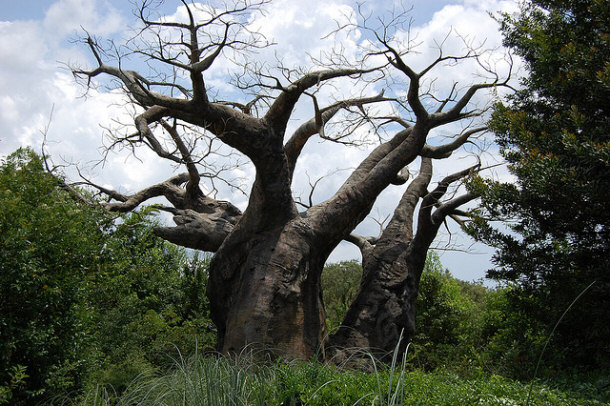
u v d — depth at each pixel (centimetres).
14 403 668
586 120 994
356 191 1174
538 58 1150
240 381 627
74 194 1112
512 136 1112
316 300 1127
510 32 1298
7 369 635
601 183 909
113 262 983
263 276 1059
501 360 1155
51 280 704
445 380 786
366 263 1320
